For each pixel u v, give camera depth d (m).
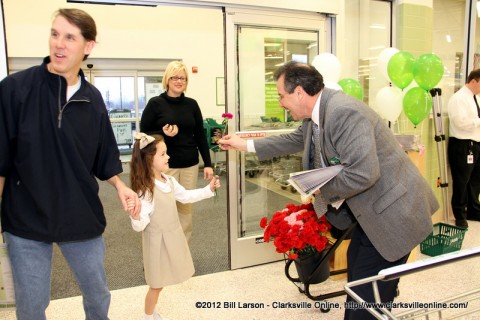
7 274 1.67
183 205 2.68
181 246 2.01
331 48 2.99
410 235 1.47
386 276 1.04
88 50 1.36
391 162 1.49
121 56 6.81
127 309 2.26
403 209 1.46
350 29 3.31
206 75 7.30
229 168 2.72
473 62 3.97
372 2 3.35
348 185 1.40
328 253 2.10
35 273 1.35
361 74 3.43
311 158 1.81
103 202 4.93
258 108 2.84
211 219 4.19
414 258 2.83
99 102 1.49
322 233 2.16
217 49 7.30
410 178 1.52
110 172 1.58
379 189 1.48
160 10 6.88
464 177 3.61
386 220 1.47
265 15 2.70
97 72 6.86
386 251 1.47
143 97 7.22
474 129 3.55
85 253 1.47
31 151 1.29
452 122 3.64
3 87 1.28
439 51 3.88
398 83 2.81
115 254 3.16
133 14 6.75
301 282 2.30
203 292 2.45
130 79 7.08
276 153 2.16
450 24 3.90
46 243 1.39
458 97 3.54
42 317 1.40
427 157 3.69
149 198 1.88
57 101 1.32
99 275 1.52
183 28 7.05
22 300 1.35
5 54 2.06
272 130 2.79
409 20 3.37
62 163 1.35
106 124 1.54
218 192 5.47
